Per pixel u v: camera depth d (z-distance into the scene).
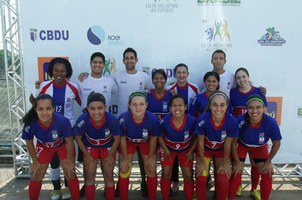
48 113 3.32
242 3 4.20
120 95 4.15
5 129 6.74
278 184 4.60
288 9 4.22
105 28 4.18
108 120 3.54
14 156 4.61
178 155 3.76
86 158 3.62
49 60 4.22
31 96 3.96
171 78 4.32
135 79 4.07
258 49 4.30
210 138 3.60
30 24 4.14
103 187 4.46
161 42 4.23
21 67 4.27
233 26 4.24
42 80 4.26
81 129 3.57
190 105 4.07
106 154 3.71
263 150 3.77
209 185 4.49
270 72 4.36
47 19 4.14
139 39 4.22
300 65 4.35
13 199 4.04
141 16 4.18
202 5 4.18
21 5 4.09
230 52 4.29
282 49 4.30
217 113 3.40
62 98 3.87
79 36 4.20
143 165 4.09
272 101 4.42
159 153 4.03
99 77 4.01
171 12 4.18
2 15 4.28
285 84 4.39
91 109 3.38
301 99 4.43
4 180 4.63
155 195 3.80
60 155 3.66
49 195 4.18
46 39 4.18
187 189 3.77
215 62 4.05
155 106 3.97
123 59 4.09
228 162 3.63
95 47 4.23
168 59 4.27
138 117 3.53
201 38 4.24
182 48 4.25
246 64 4.32
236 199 4.08
